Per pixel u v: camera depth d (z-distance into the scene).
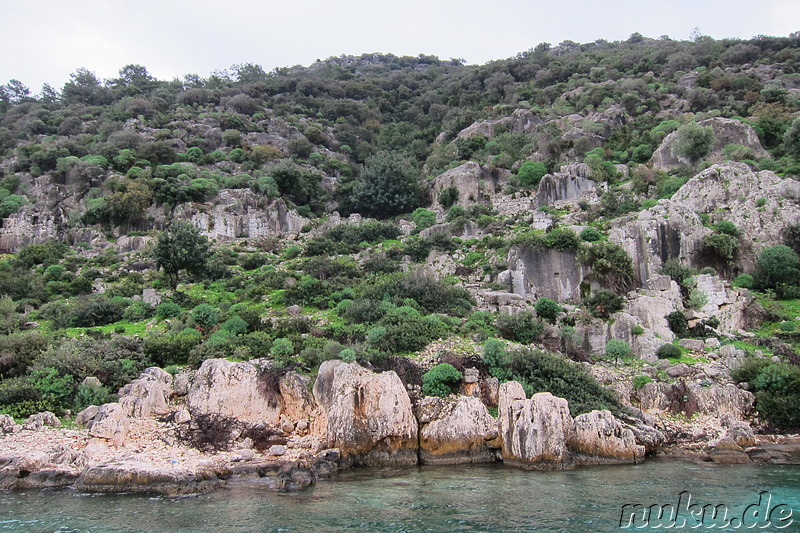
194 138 89.75
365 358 31.08
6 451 24.44
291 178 75.62
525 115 87.69
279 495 22.09
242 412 29.20
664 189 57.38
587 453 27.25
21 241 62.06
